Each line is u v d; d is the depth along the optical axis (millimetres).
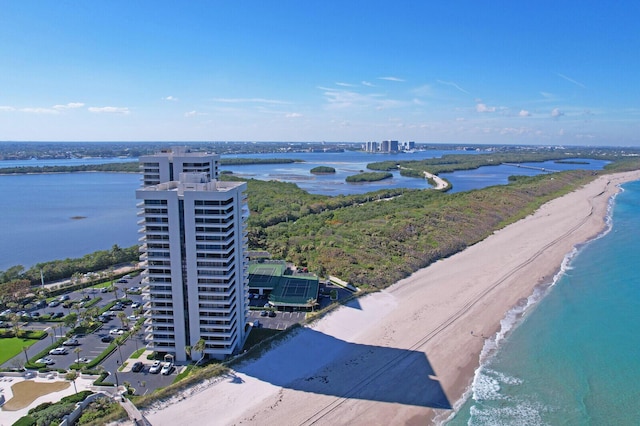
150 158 132875
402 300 129750
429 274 152625
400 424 76125
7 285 133250
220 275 93812
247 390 85000
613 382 88938
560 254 176125
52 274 156500
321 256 165750
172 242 93000
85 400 80375
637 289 139250
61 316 123375
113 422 73438
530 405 81500
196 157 132250
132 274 158875
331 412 79062
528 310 123312
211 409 79125
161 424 74688
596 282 145375
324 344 103062
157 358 97938
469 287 139875
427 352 100188
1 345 105500
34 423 73812
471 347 102625
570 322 115938
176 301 95500
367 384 87812
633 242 194250
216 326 95875
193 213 91062
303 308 125562
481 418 77688
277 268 149750
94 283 150125
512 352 100562
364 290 133750
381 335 108062
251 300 131375
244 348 102250
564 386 87562
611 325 114312
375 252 169125
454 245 183750
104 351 101250
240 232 102000
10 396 84062
